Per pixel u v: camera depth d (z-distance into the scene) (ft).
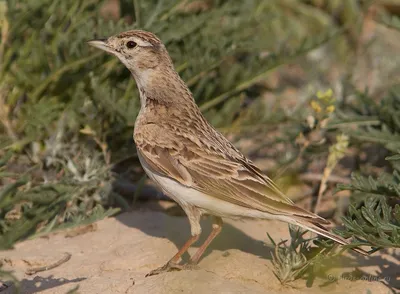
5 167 38.24
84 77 42.42
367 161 46.83
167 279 31.81
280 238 37.55
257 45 47.01
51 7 43.09
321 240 33.27
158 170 34.86
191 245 36.45
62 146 41.14
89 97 41.86
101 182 40.27
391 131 44.34
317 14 61.77
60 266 34.35
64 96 43.09
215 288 31.24
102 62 42.75
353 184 35.65
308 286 33.04
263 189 33.65
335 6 61.93
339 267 34.96
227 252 35.04
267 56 45.44
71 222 36.11
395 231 31.55
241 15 49.16
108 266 34.04
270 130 49.37
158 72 37.11
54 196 34.47
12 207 35.17
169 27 44.73
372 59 59.67
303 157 46.34
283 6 61.67
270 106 51.24
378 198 36.76
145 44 37.35
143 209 41.24
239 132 46.75
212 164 34.40
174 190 34.68
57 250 35.81
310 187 45.01
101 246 36.27
